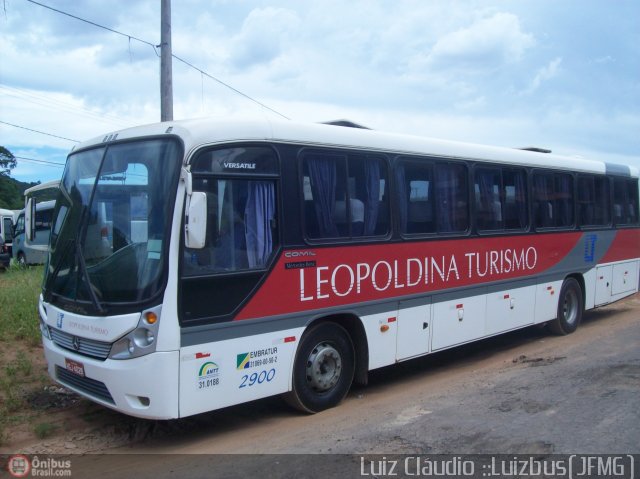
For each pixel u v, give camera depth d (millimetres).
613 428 5691
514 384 7391
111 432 5934
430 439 5531
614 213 11797
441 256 7727
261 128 5824
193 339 5195
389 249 7000
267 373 5781
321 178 6344
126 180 5559
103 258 5473
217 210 5438
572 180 10539
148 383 5004
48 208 23891
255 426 6086
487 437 5539
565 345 9727
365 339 6746
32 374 7480
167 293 5047
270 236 5836
